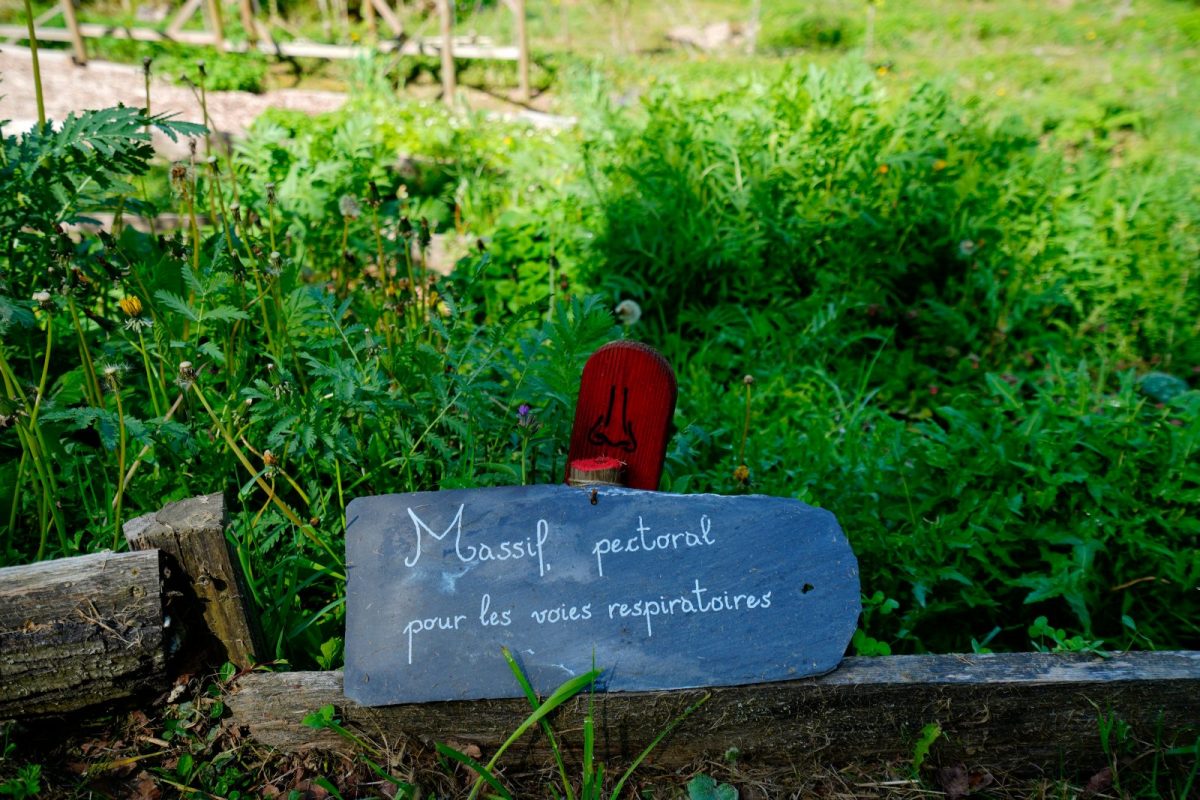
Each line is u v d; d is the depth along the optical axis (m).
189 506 1.82
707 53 10.65
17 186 2.32
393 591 1.90
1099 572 2.48
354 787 1.85
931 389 3.71
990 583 2.50
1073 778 1.94
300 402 2.14
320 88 8.77
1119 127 7.25
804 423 3.24
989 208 4.28
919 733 1.92
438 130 6.39
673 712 1.88
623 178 4.41
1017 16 12.21
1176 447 2.43
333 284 3.58
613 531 1.95
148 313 2.31
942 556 2.40
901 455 2.73
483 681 1.85
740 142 4.27
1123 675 1.88
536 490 1.97
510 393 2.45
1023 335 4.11
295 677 1.88
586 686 1.85
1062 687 1.87
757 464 2.77
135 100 7.69
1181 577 2.31
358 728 1.89
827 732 1.91
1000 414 2.68
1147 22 11.69
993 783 1.92
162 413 2.33
